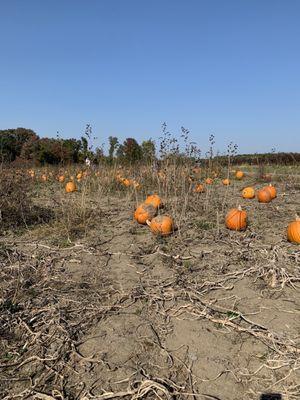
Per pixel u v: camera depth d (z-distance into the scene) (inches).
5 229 189.9
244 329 97.3
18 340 98.0
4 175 211.2
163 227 171.0
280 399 77.2
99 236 176.9
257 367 85.8
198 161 257.1
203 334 97.0
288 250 145.3
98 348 92.9
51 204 248.2
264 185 342.0
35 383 83.4
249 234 168.6
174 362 87.7
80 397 79.0
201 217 202.8
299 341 92.8
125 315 106.3
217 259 141.7
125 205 244.4
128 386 80.0
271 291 117.6
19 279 126.0
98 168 322.0
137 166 334.6
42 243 167.6
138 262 143.3
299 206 233.3
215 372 84.4
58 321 102.9
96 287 123.5
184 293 116.3
